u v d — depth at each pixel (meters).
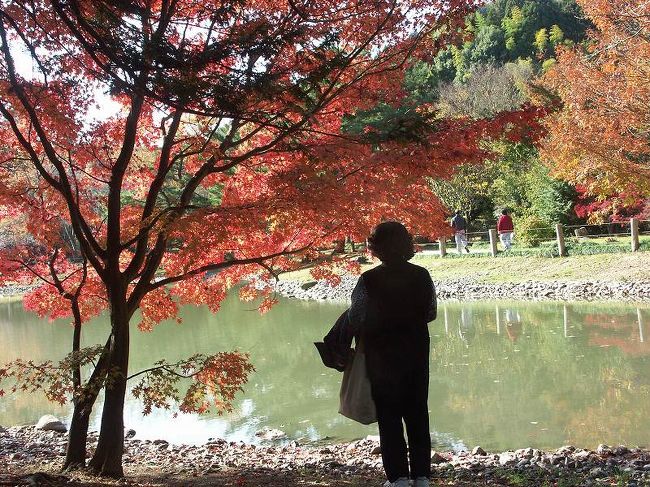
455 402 11.48
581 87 18.23
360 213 6.78
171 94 4.70
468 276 28.06
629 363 13.19
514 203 36.62
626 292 21.84
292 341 19.23
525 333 17.52
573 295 23.03
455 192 37.16
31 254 8.98
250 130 8.28
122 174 7.19
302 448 9.59
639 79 17.48
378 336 3.81
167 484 6.32
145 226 6.84
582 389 11.62
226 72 5.27
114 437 6.96
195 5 6.33
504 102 38.59
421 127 5.70
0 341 23.58
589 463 7.59
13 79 6.17
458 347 16.47
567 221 32.28
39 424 11.71
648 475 6.65
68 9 5.18
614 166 18.52
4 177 7.87
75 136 7.44
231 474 7.29
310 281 34.59
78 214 7.04
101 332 23.80
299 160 6.99
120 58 4.52
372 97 7.11
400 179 6.29
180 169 8.07
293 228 7.55
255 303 30.58
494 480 6.74
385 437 3.82
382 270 3.87
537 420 10.12
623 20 17.80
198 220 6.07
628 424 9.55
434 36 6.86
